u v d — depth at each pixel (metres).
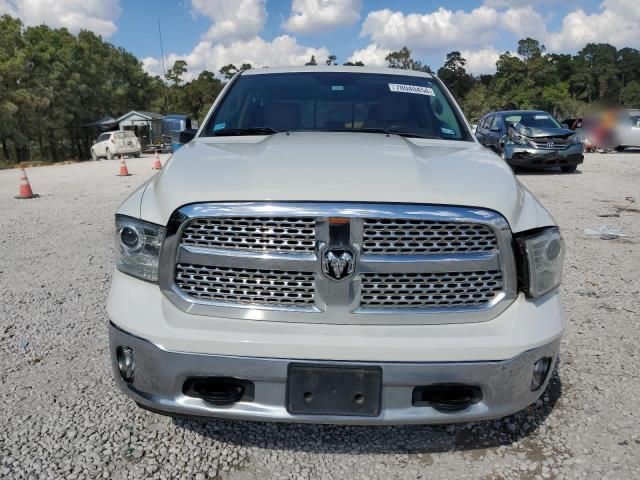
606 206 8.18
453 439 2.46
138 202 2.18
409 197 1.92
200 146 2.70
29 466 2.26
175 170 2.25
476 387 1.97
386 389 1.92
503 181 2.18
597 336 3.49
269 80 3.61
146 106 65.69
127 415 2.64
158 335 1.96
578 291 4.34
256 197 1.92
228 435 2.49
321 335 1.92
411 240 1.94
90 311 4.00
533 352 1.98
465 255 1.95
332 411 1.94
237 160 2.28
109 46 62.25
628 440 2.43
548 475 2.21
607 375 2.99
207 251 1.97
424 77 3.77
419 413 1.96
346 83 3.55
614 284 4.50
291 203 1.91
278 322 1.96
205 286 2.00
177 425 2.56
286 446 2.41
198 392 2.02
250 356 1.91
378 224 1.92
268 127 3.21
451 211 1.93
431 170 2.16
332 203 1.91
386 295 1.96
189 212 1.95
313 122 3.24
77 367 3.12
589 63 119.81
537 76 87.75
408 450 2.38
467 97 84.94
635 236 6.22
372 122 3.24
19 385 2.91
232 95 3.49
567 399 2.76
